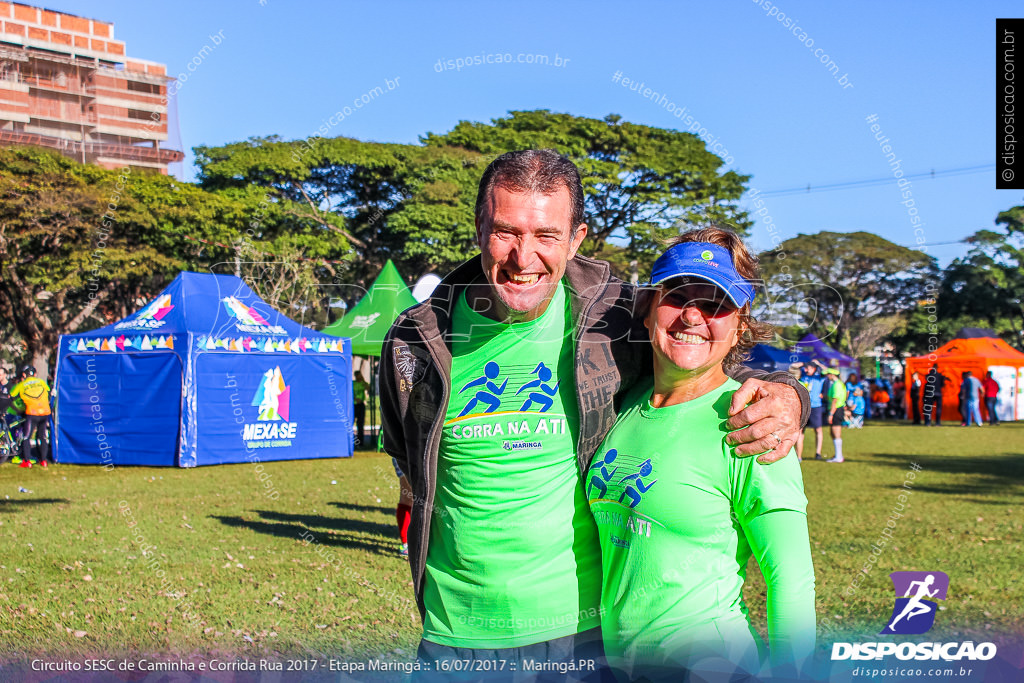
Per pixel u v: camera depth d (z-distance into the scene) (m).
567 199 1.83
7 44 27.53
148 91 29.80
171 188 13.93
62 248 18.09
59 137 27.27
